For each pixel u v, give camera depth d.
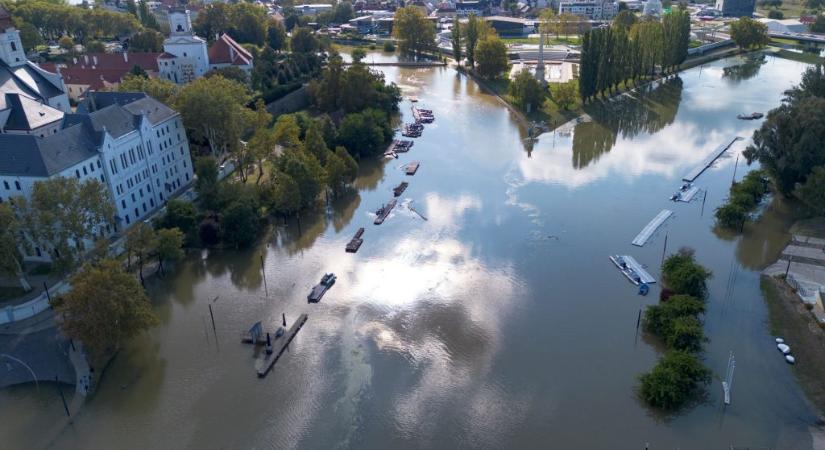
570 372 99.19
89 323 93.62
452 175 181.88
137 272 128.12
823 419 88.94
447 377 98.81
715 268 128.25
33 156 119.56
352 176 169.62
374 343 107.19
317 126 193.38
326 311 116.38
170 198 153.75
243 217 137.88
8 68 170.00
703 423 88.56
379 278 127.19
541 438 86.75
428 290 122.38
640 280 123.19
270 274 129.50
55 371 99.56
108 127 136.12
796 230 142.75
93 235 122.62
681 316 104.12
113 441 87.75
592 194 166.38
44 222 108.50
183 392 96.50
